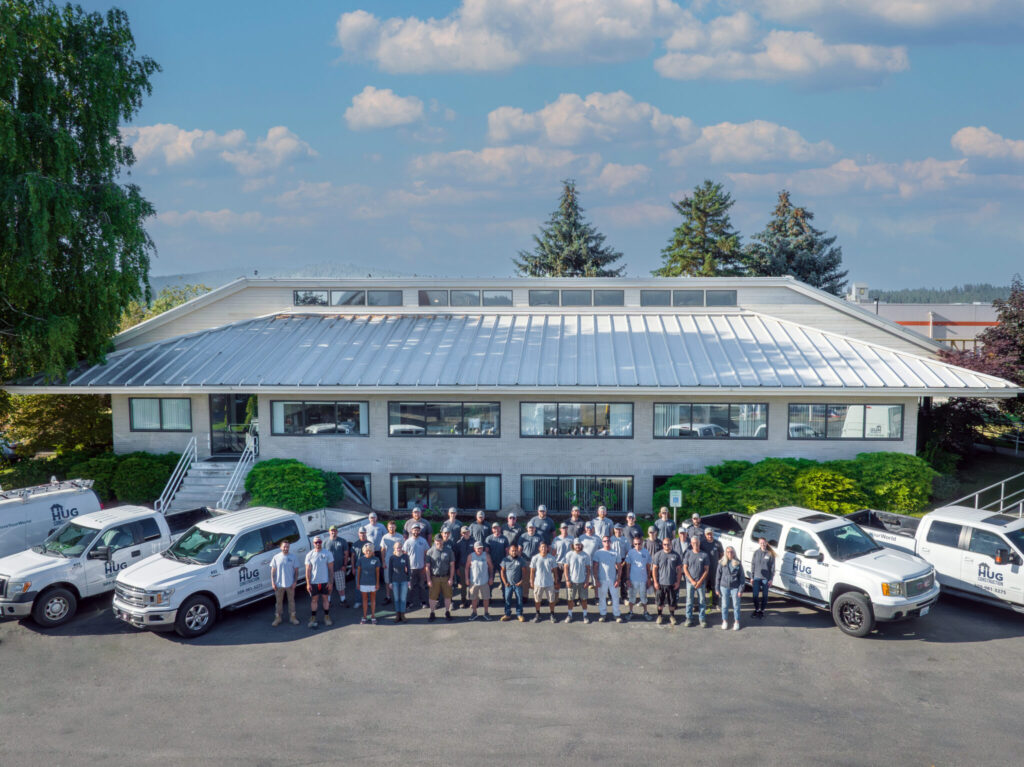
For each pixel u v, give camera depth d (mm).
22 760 10625
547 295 30594
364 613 16062
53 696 12695
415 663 13891
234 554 16219
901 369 24594
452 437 25203
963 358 27141
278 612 15984
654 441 24703
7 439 28875
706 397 24531
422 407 25266
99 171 25484
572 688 12758
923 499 22938
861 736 11031
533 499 25172
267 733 11320
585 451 24891
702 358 25578
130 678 13383
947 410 28250
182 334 30219
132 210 25109
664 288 30094
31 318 23938
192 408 26703
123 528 17500
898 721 11477
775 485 22281
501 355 26094
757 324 28812
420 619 16281
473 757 10555
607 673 13352
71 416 28750
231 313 30922
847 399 24250
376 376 24781
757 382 23703
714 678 13102
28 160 23562
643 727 11375
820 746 10758
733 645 14625
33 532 18719
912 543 17141
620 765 10305
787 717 11648
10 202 22203
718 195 61969
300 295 31031
